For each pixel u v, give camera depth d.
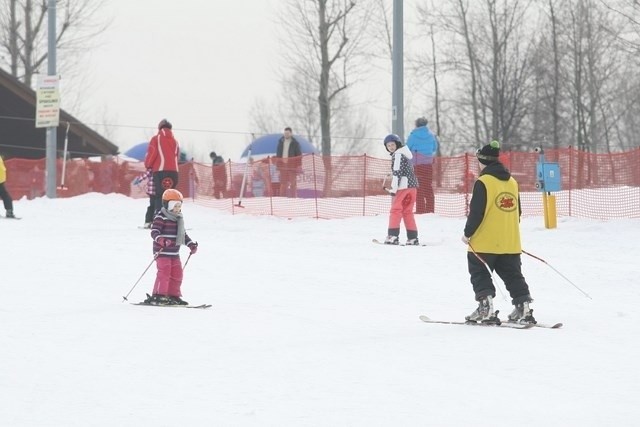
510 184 20.84
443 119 107.62
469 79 104.44
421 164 46.38
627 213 44.69
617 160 51.06
